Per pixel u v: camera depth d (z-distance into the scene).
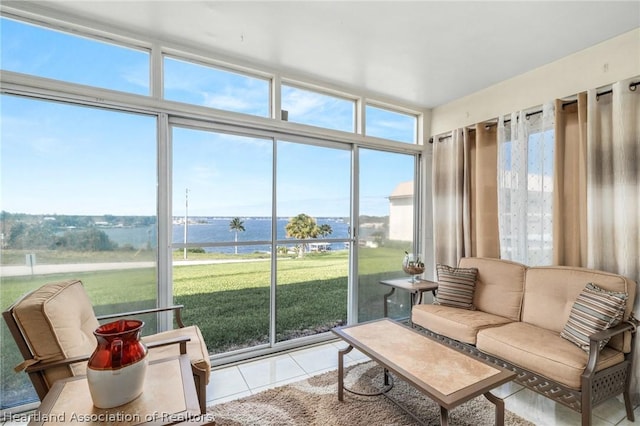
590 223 2.45
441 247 3.83
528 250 2.95
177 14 2.20
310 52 2.71
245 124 2.94
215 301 2.90
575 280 2.38
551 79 2.87
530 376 2.07
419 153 4.14
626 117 2.30
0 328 2.08
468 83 3.32
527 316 2.61
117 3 2.08
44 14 2.14
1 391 2.09
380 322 2.57
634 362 2.19
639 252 2.24
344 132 3.48
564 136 2.71
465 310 2.91
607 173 2.41
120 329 1.38
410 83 3.33
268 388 2.40
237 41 2.54
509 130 3.17
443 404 1.44
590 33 2.40
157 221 2.57
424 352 1.98
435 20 2.24
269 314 3.13
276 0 2.04
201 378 1.78
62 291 1.69
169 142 2.68
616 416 2.07
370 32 2.40
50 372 1.44
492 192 3.31
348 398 2.25
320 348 3.18
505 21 2.24
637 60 2.35
